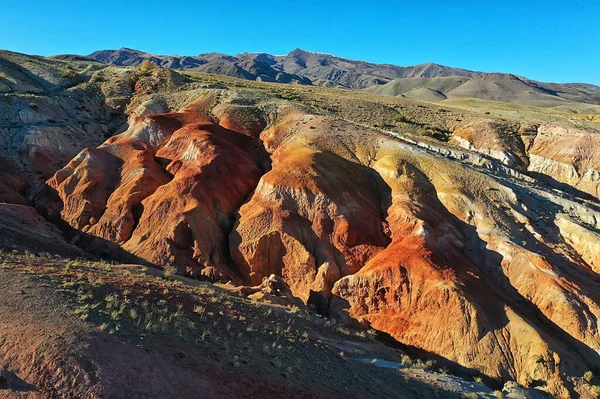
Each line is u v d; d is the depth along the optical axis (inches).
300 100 2891.2
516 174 2094.0
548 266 1320.1
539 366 1085.1
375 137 2006.6
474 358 1142.3
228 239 1588.3
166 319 614.2
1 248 911.7
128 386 446.3
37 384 420.5
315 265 1481.3
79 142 2432.3
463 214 1566.2
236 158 1873.8
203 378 508.7
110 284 693.9
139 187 1777.8
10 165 2124.8
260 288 1229.7
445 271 1309.1
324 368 701.9
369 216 1588.3
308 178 1641.2
